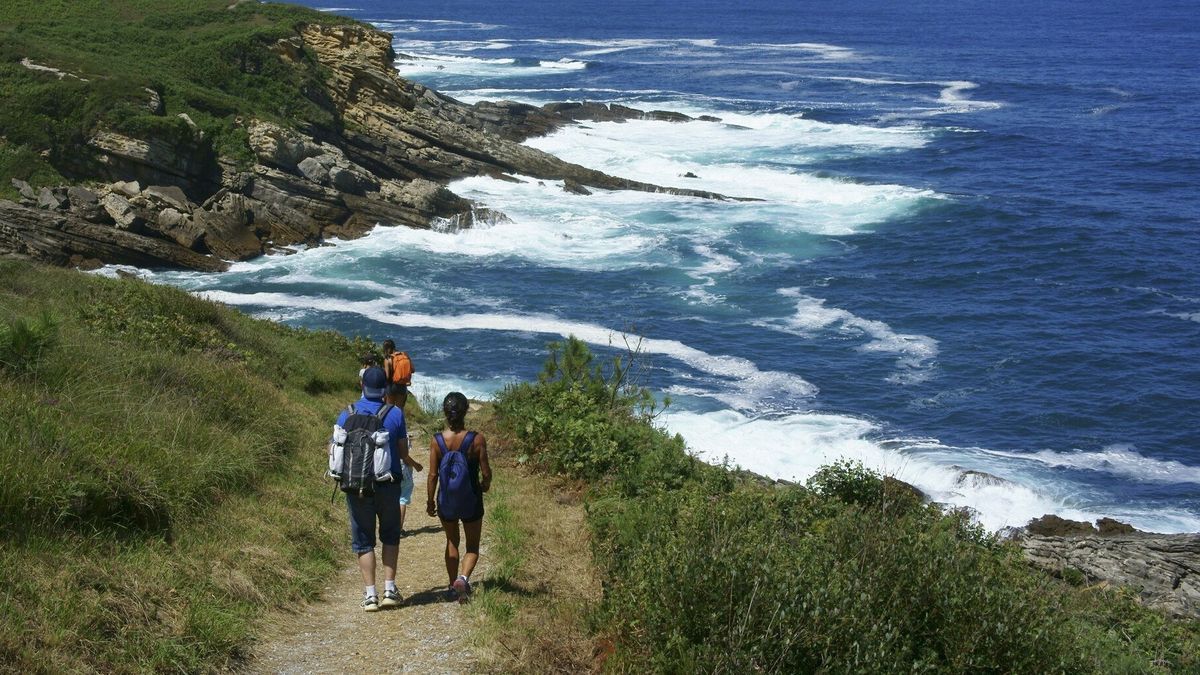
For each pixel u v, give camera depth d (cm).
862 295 3466
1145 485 2159
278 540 861
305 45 4825
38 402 854
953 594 641
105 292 1731
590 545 928
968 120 7112
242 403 1236
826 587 627
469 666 646
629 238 4044
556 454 1288
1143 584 1402
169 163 3694
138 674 582
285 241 3784
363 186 4075
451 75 9206
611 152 5600
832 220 4416
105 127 3644
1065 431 2427
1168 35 13862
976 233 4247
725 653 576
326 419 1492
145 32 4838
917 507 1246
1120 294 3538
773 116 7044
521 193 4594
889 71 10081
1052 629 652
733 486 1181
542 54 11544
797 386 2634
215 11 5297
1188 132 6681
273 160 3909
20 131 3606
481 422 1543
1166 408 2570
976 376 2756
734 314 3231
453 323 3048
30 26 4741
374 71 4741
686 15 18000
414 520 1091
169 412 1016
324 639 695
